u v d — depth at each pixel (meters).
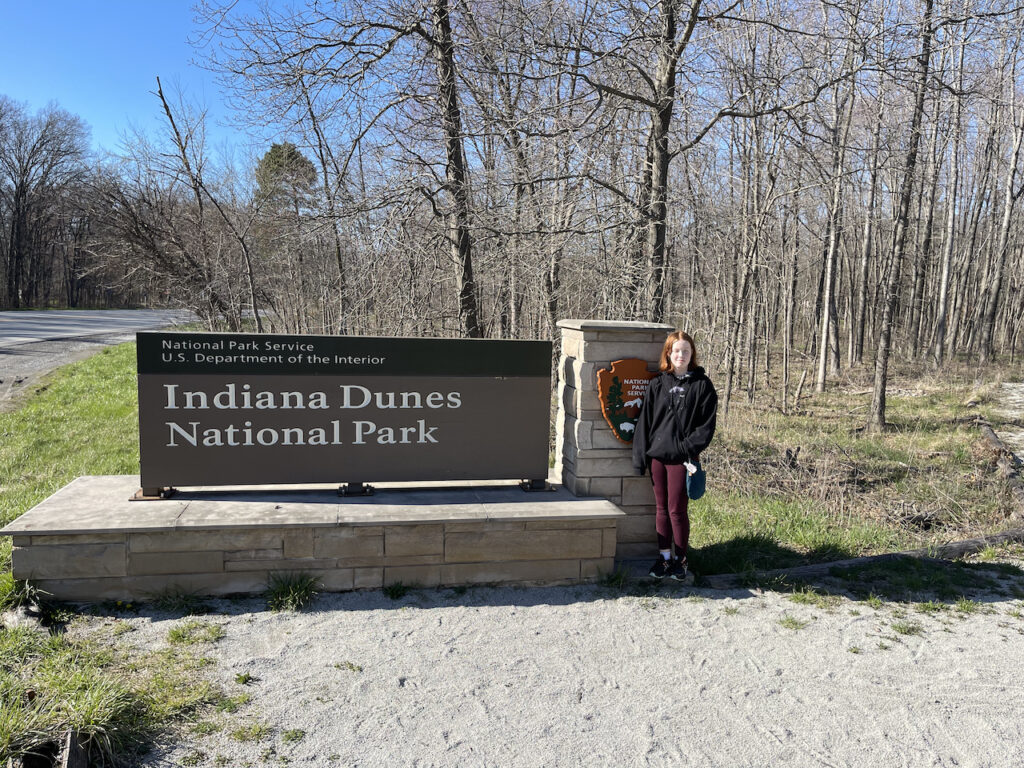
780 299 28.66
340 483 5.11
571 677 3.88
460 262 9.81
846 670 4.09
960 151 26.95
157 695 3.46
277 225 12.34
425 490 5.28
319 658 3.92
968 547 6.39
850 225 23.88
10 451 8.97
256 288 15.48
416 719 3.42
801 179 13.88
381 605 4.58
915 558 6.00
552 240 9.84
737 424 13.53
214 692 3.53
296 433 4.90
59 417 11.70
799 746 3.36
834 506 7.95
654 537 5.59
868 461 10.71
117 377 16.39
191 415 4.77
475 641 4.21
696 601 4.95
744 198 14.64
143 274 20.92
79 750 2.89
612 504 5.15
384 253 9.15
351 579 4.70
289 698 3.53
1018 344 34.50
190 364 4.73
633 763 3.18
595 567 5.08
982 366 23.33
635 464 5.29
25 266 61.94
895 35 9.21
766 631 4.55
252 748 3.14
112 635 4.04
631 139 10.55
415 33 9.40
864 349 33.47
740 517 7.27
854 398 18.38
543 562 4.98
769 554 6.17
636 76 10.32
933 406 16.72
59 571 4.30
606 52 9.20
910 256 31.80
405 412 5.05
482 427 5.20
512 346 5.19
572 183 10.30
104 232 21.70
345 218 9.38
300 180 11.96
